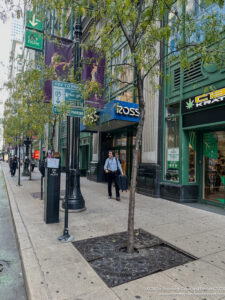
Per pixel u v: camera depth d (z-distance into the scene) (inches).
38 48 299.6
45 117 285.7
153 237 155.3
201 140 282.2
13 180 546.6
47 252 131.4
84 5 155.8
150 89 329.1
